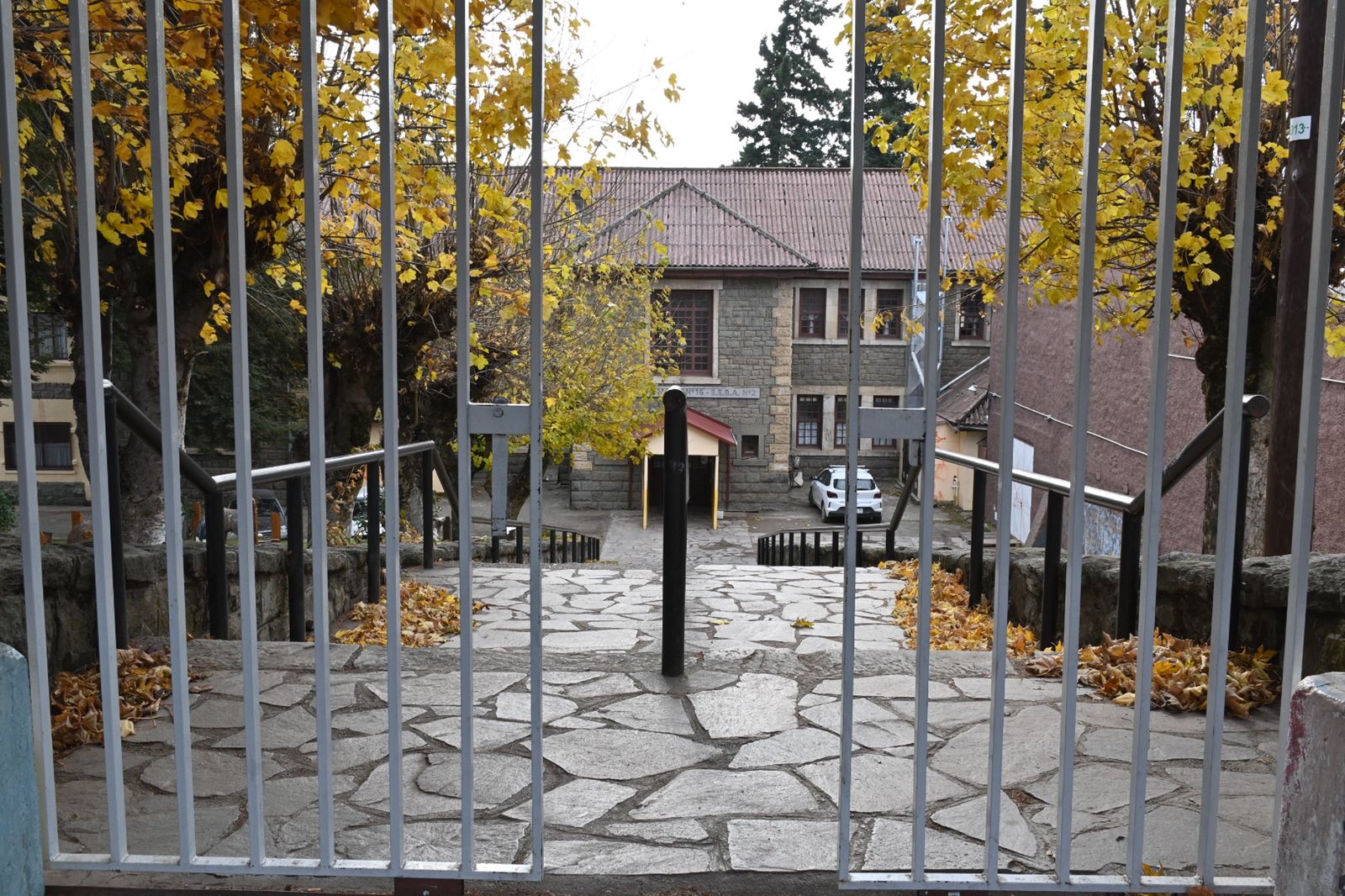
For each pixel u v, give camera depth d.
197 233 6.64
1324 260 1.97
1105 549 17.53
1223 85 5.94
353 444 11.50
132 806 2.60
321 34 4.15
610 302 16.48
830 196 30.16
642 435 21.45
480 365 11.38
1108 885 2.13
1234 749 3.00
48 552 3.57
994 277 9.22
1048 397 21.72
